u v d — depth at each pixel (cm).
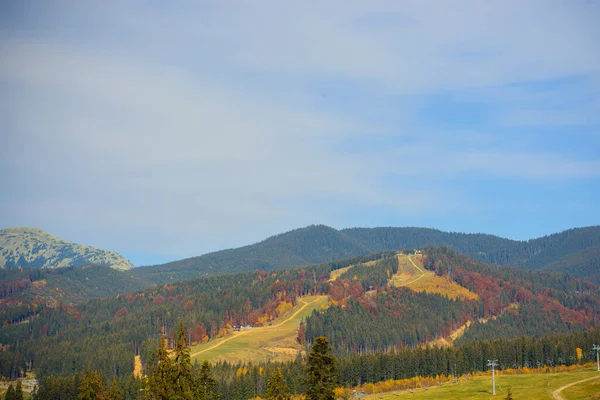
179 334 11200
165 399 10788
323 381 10962
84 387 13562
